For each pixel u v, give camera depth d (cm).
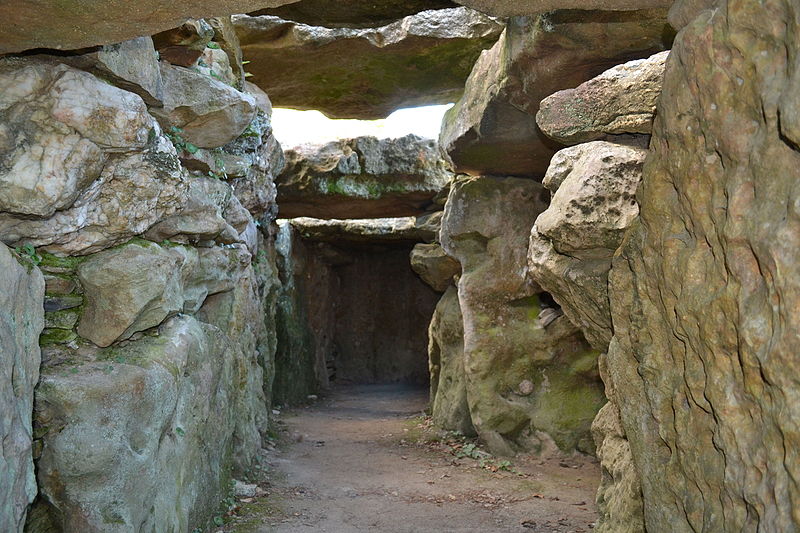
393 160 1231
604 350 498
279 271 1420
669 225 326
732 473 291
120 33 316
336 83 984
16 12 295
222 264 652
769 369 251
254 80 970
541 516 692
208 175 610
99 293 433
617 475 481
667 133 310
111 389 402
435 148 1246
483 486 807
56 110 380
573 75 616
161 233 518
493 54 724
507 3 311
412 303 1958
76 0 286
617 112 441
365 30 868
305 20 630
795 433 241
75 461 384
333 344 1922
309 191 1228
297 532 616
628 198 421
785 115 230
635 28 531
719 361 291
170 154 463
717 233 284
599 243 430
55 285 421
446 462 923
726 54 263
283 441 1009
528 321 984
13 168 368
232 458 760
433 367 1266
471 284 992
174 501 494
